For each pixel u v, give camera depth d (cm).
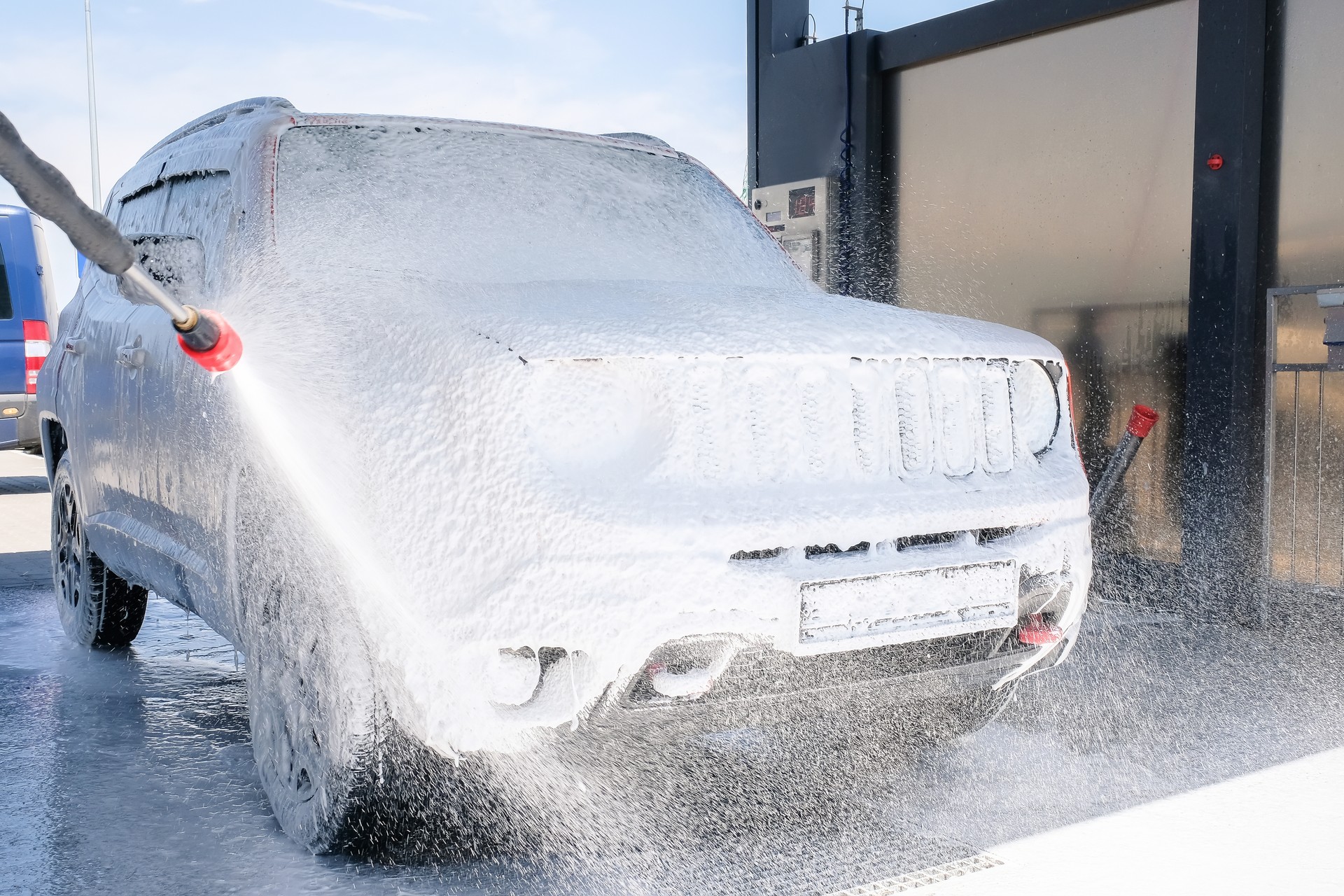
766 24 833
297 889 273
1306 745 380
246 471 301
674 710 263
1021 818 317
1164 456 639
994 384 307
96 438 448
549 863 287
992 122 717
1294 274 564
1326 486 548
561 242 378
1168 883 276
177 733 404
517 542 248
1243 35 556
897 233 779
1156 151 636
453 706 246
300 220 357
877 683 286
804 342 277
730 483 264
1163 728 399
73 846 302
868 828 310
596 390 262
